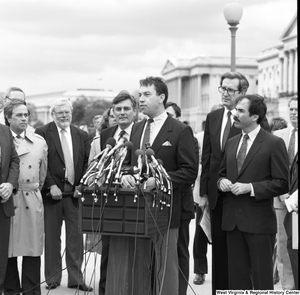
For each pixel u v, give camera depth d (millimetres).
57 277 7930
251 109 6031
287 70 75250
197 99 94500
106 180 5141
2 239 6531
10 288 7004
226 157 6285
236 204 6074
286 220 6262
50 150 7957
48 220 7906
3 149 6574
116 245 5547
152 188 5375
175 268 5973
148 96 6105
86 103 122188
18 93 7570
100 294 7270
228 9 11961
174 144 6078
